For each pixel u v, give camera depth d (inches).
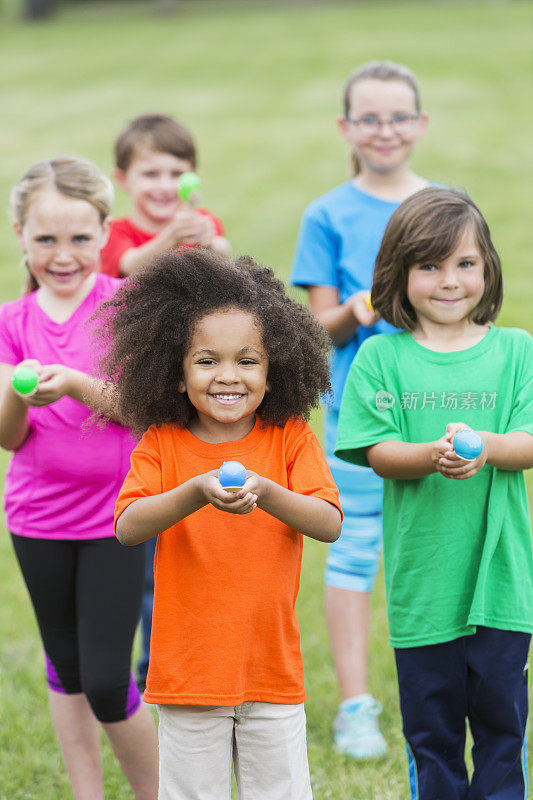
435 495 147.6
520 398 149.0
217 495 115.7
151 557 207.6
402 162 201.0
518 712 148.6
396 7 1552.7
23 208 162.1
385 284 154.0
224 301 128.0
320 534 129.0
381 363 152.3
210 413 128.6
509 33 1228.5
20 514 160.9
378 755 188.9
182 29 1487.5
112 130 865.5
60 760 190.9
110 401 141.3
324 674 216.4
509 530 148.0
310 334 136.5
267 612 130.6
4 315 164.6
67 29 1574.8
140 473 131.2
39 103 1018.1
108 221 168.2
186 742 131.6
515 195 629.9
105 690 152.6
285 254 544.7
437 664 148.6
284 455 134.2
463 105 877.2
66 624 163.3
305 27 1403.8
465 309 150.4
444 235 146.6
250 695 131.0
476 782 149.4
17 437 157.6
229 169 721.6
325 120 854.5
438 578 147.9
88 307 163.3
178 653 130.0
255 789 133.6
